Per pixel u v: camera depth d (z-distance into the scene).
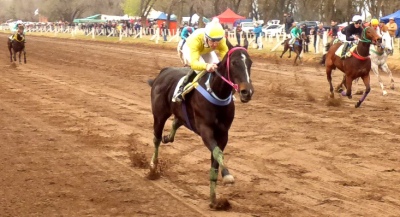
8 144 10.72
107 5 104.56
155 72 24.86
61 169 8.93
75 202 7.24
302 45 30.06
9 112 14.27
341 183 8.08
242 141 10.91
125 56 34.50
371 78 22.34
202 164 9.21
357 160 9.39
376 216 6.68
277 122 12.88
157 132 8.33
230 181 6.44
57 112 14.27
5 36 69.25
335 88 17.73
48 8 100.50
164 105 8.03
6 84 20.00
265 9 57.66
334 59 16.03
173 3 60.62
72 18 102.25
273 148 10.30
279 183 8.09
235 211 6.86
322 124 12.63
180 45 16.02
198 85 6.95
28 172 8.73
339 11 49.53
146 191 7.75
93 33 59.56
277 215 6.71
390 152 9.95
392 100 16.50
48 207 7.03
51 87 19.20
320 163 9.22
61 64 28.98
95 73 24.31
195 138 11.20
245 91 6.24
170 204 7.16
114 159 9.62
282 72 24.88
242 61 6.40
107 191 7.73
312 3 50.47
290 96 17.28
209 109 6.79
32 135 11.55
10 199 7.33
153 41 48.59
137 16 84.44
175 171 8.78
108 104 15.54
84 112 14.24
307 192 7.66
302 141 10.88
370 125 12.52
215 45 7.12
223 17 49.59
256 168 8.94
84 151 10.20
